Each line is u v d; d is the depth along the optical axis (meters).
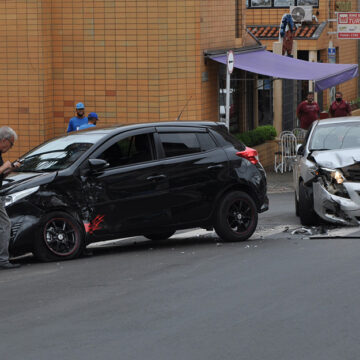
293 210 30.17
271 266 17.94
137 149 21.11
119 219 20.62
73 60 38.12
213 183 21.92
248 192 22.84
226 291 15.55
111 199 20.47
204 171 21.81
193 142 21.97
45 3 37.41
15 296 15.80
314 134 26.66
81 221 20.12
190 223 21.72
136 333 12.82
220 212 22.05
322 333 12.62
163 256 20.05
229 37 43.38
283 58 45.81
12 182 19.91
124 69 37.91
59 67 38.28
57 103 38.44
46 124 37.78
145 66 37.78
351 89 78.56
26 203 19.48
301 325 13.09
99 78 38.09
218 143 22.38
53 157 20.88
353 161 24.00
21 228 19.41
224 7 42.41
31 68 37.34
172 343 12.24
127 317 13.81
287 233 24.09
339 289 15.43
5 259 19.23
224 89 43.12
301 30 66.19
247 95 48.06
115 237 20.67
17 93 37.59
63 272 18.20
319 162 24.48
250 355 11.60
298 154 26.75
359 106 74.56
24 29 37.22
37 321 13.76
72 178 20.05
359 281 16.06
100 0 37.62
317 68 44.06
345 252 19.39
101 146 20.67
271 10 68.62
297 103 64.56
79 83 38.25
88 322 13.58
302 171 25.44
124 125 21.64
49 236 19.83
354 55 79.12
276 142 47.09
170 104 38.28
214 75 41.19
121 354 11.75
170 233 24.42
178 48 38.31
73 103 38.34
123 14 37.62
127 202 20.69
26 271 18.61
